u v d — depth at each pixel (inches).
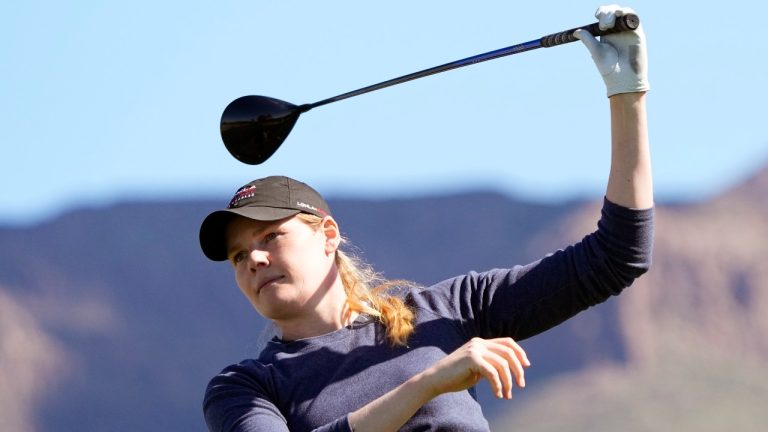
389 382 555.5
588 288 579.2
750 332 6200.8
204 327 6176.2
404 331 566.3
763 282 6333.7
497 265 6584.6
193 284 6387.8
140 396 5767.7
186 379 5900.6
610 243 575.2
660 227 6584.6
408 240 6781.5
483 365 509.4
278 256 580.7
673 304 6254.9
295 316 583.5
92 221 6614.2
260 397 561.0
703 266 6446.9
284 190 589.0
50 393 5684.1
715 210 6835.6
